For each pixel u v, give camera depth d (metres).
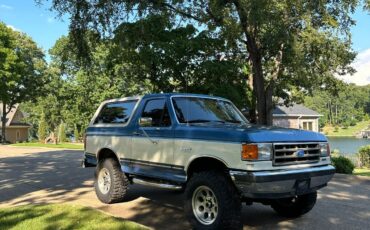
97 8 16.77
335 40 16.39
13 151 30.66
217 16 17.52
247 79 20.17
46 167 17.05
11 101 62.56
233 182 6.02
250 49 17.69
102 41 18.12
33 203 8.77
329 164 6.91
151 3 17.47
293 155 6.24
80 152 28.61
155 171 7.39
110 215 7.03
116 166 8.62
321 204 8.83
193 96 7.70
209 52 19.06
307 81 17.77
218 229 6.07
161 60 18.17
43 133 64.69
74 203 8.33
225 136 6.18
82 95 54.34
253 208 8.29
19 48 60.97
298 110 50.28
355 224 7.08
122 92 49.34
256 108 18.77
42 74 63.59
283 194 6.11
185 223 7.16
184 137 6.80
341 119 96.44
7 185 11.81
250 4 14.27
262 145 5.93
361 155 21.95
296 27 15.97
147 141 7.57
